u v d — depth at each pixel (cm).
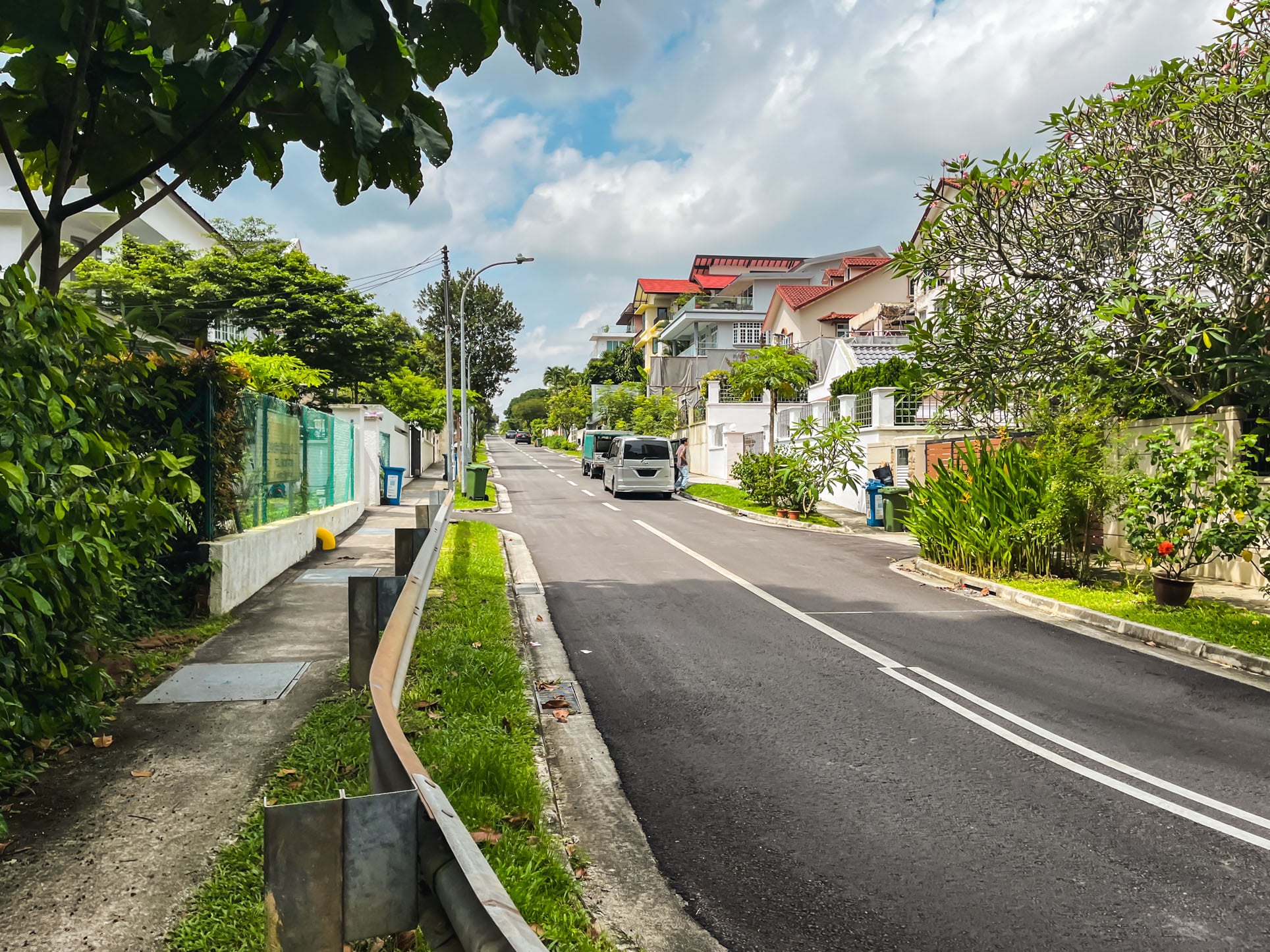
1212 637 837
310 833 191
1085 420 1170
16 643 412
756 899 376
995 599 1108
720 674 736
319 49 455
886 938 347
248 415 1010
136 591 727
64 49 420
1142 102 1149
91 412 491
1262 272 1061
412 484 3362
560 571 1298
